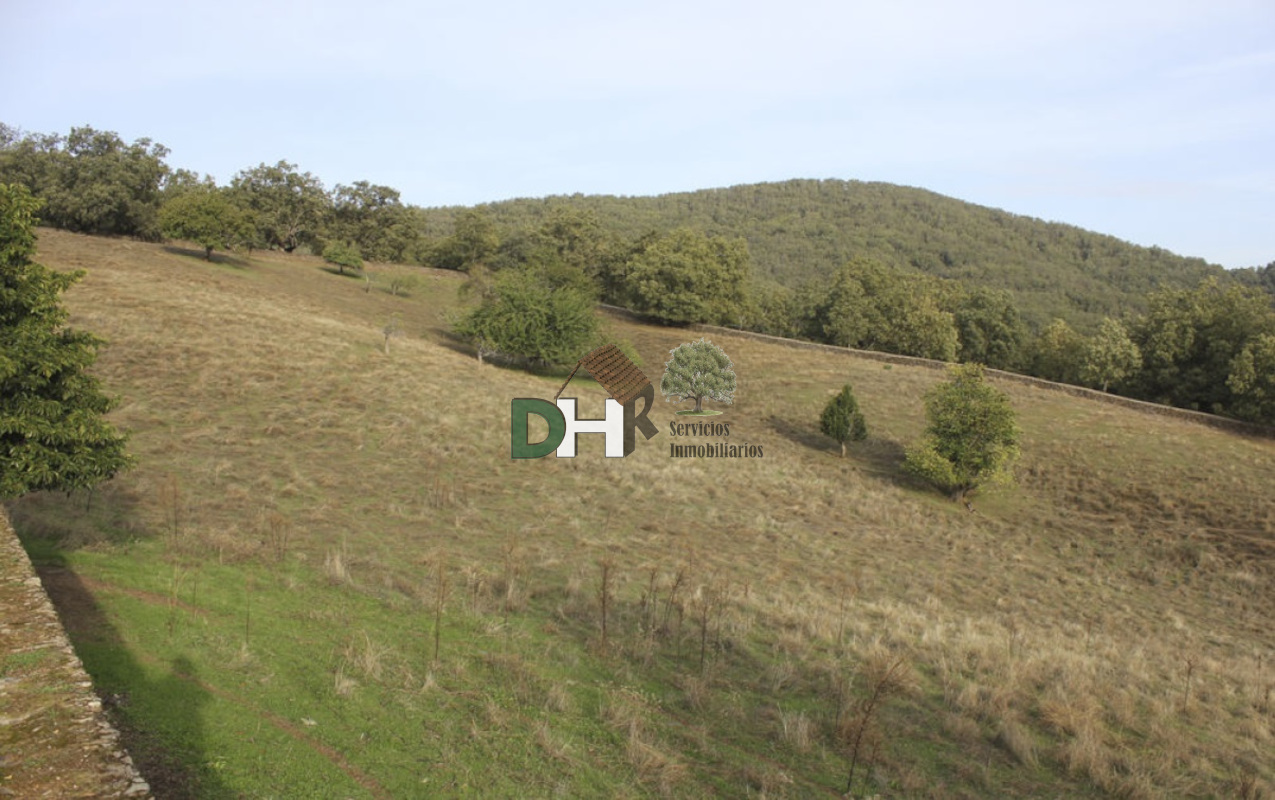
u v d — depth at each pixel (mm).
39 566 9422
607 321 59594
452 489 19391
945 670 10922
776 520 22297
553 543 16375
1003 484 30125
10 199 9969
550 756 6938
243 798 5352
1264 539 25844
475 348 45594
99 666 6863
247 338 31172
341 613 9875
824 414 34312
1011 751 8711
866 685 10117
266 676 7434
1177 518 27766
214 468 17703
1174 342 45688
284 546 12734
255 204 75938
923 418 38844
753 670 10266
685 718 8414
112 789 3811
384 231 83188
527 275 44781
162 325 30406
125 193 55125
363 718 7020
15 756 3979
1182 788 8164
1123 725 9930
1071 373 54750
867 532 23000
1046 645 13828
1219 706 11328
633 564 15516
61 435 9836
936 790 7477
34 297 9969
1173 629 18406
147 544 11531
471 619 10547
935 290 70562
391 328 39469
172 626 8086
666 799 6559
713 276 63781
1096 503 29281
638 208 197875
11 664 4980
